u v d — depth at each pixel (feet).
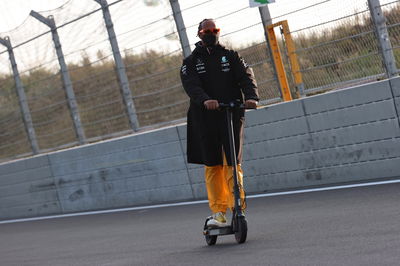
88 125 83.10
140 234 52.60
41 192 86.58
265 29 66.54
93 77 81.05
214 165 40.19
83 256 45.24
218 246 39.60
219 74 40.04
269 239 38.50
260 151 65.26
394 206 42.57
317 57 64.03
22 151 91.81
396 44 59.67
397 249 29.14
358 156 59.06
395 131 56.85
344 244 32.68
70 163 82.79
